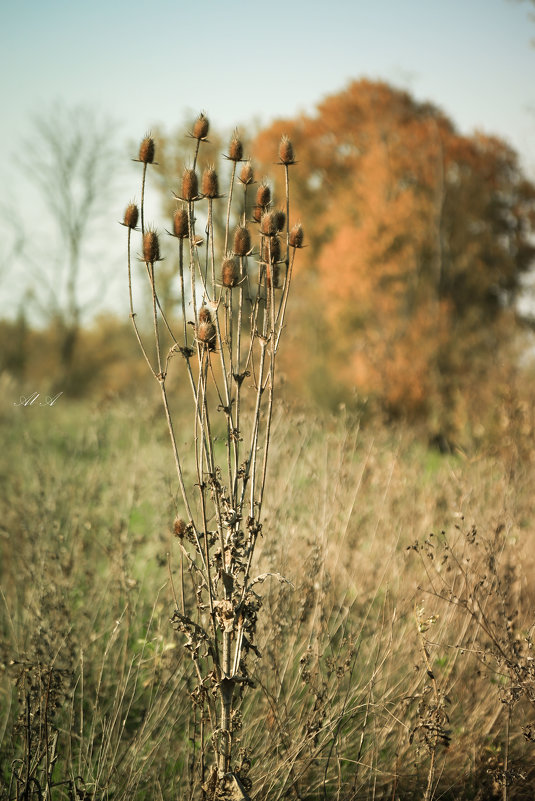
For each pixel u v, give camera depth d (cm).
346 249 2205
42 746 284
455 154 2386
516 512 409
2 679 357
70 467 565
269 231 253
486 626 307
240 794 245
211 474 253
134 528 520
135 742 307
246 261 258
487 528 376
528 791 321
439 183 2311
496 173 2438
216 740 253
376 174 2366
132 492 498
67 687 319
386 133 2547
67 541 464
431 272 2303
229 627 250
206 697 255
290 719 307
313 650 317
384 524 425
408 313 2175
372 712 310
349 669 313
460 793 312
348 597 388
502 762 314
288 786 296
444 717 288
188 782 280
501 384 810
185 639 327
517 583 357
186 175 250
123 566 390
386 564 381
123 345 2236
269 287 255
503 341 1198
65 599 387
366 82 2558
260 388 258
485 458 466
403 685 336
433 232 2284
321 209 2630
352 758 324
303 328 2117
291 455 437
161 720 322
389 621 346
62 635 352
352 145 2647
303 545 381
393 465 454
